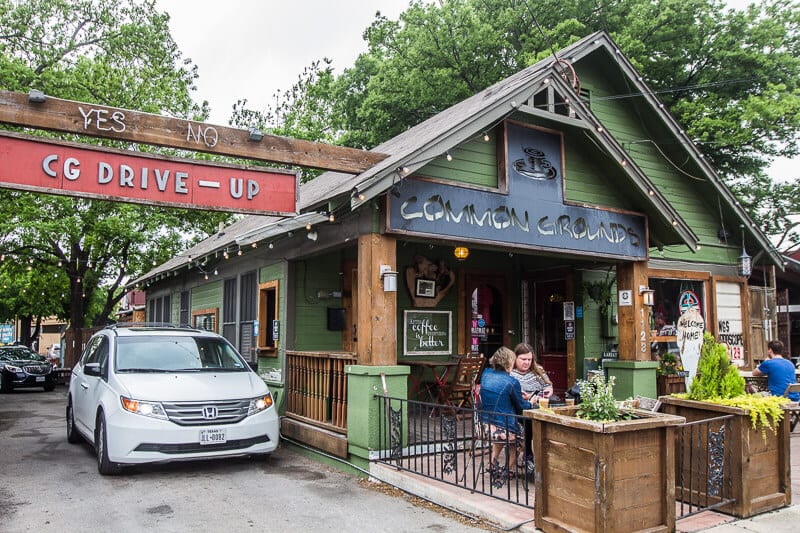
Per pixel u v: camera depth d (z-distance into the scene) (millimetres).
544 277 11539
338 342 10375
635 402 6727
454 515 5863
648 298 9602
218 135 6809
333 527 5551
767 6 18891
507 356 6543
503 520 5344
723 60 18406
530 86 8148
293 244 9734
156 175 6535
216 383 7859
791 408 5836
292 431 9172
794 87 18188
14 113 5953
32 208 21266
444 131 7359
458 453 7707
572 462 4781
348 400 7695
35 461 8398
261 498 6488
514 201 8266
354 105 25547
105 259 25484
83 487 6934
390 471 6898
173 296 17531
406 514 5918
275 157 7090
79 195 6172
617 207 9445
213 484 7078
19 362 20969
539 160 8586
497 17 21516
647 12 19031
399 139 11125
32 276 26578
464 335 11219
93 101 22562
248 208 6938
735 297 13320
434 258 11031
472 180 8055
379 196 7320
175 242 24891
